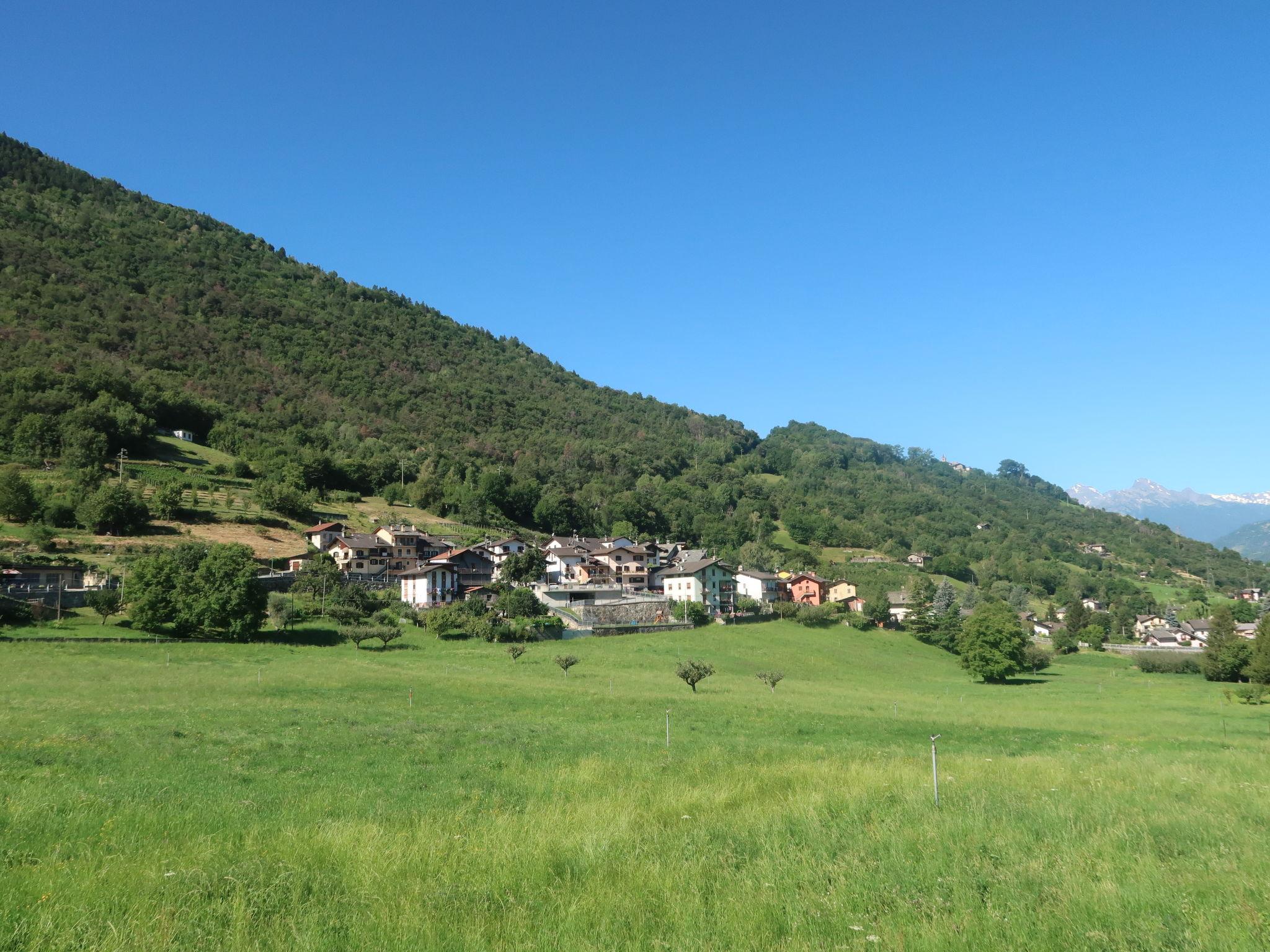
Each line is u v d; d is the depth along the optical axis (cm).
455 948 954
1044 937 987
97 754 2436
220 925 1030
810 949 962
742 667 7694
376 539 11844
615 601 10394
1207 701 6400
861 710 4778
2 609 6284
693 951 950
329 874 1255
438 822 1630
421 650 7144
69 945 957
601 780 2198
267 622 7575
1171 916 1063
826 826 1583
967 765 2458
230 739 2852
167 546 9756
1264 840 1460
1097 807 1739
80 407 13288
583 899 1124
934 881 1213
